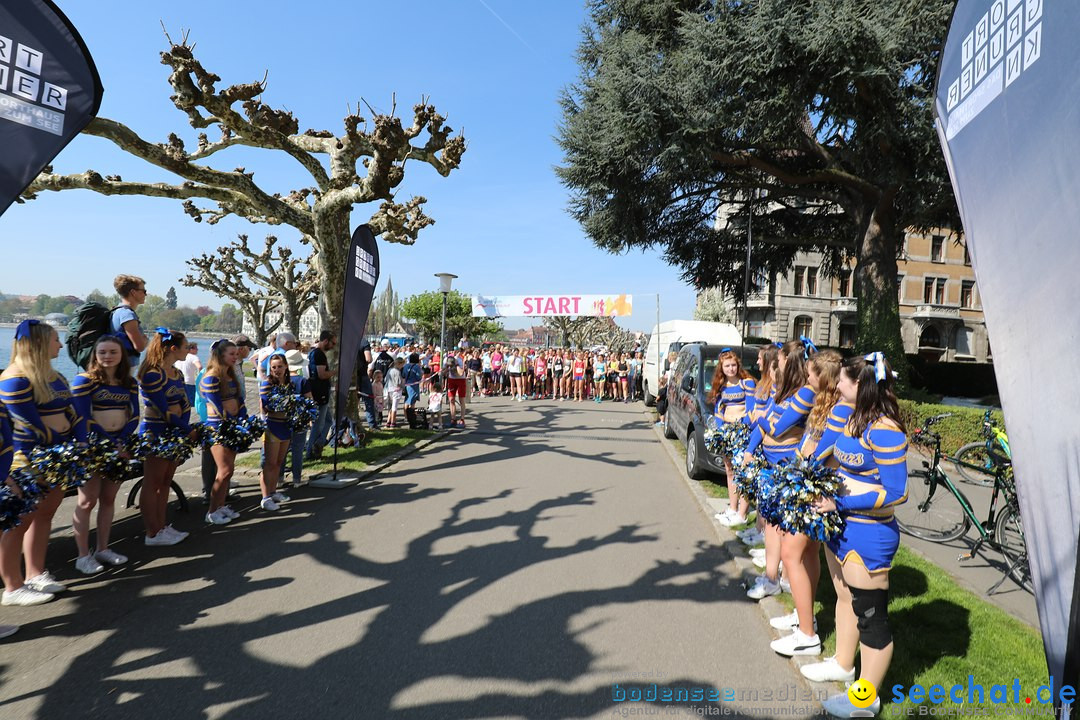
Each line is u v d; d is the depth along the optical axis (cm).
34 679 299
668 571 471
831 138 1877
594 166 1800
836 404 301
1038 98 224
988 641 353
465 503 661
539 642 350
